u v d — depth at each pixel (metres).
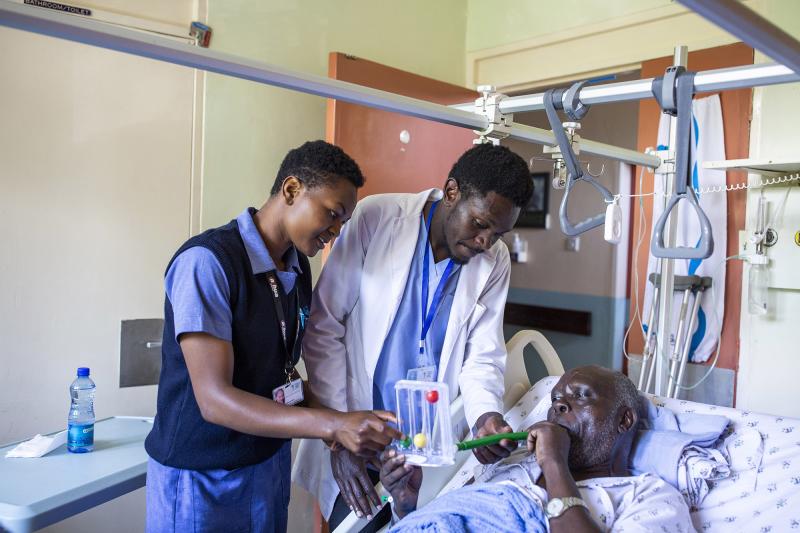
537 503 1.36
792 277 2.44
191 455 1.34
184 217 2.59
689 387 2.71
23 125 2.25
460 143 3.19
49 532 2.37
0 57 2.20
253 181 2.74
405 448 1.33
